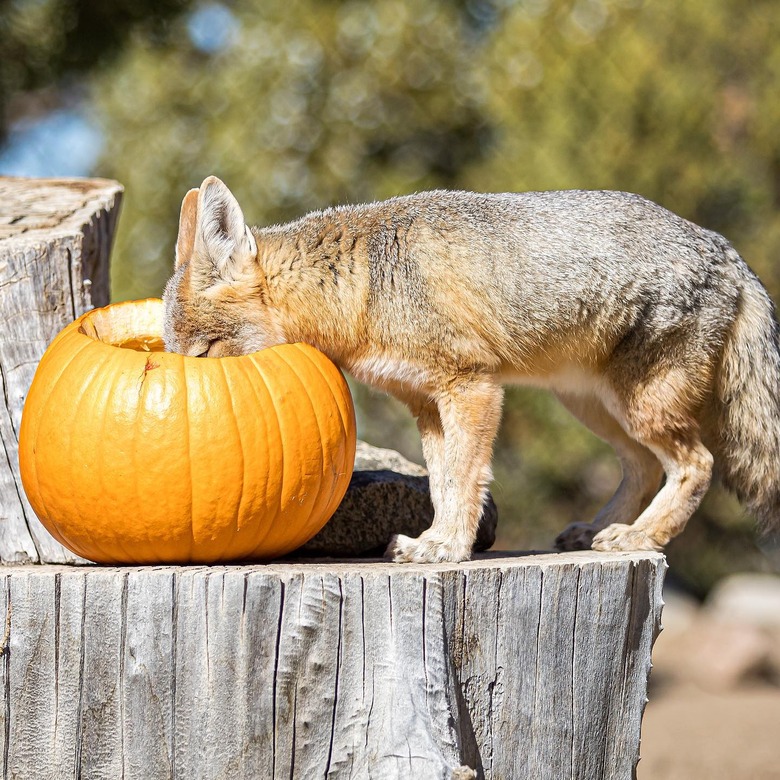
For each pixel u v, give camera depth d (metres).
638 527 5.05
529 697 3.95
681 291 4.97
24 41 9.41
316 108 12.06
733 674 9.81
